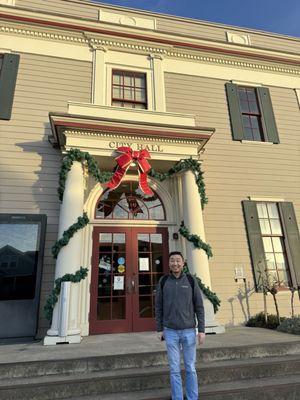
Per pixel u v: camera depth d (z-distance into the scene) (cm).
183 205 691
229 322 696
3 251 587
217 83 925
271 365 412
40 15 830
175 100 871
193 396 314
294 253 780
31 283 576
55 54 820
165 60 905
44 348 466
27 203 671
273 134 903
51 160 714
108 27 873
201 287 602
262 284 733
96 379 363
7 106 731
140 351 431
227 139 862
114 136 673
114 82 851
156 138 695
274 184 848
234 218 786
